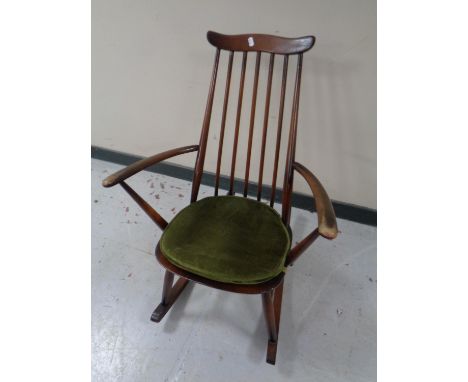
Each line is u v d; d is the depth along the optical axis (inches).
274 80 44.3
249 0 39.0
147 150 61.1
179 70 48.7
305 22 38.4
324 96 43.2
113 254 46.0
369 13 35.9
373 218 52.0
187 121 53.9
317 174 50.7
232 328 37.3
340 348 35.5
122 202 55.7
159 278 42.9
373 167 47.4
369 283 43.1
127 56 50.3
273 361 33.6
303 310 39.5
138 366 33.4
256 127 49.1
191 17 43.1
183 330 36.9
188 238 29.2
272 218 33.0
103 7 46.6
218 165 36.4
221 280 25.7
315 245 48.7
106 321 37.4
